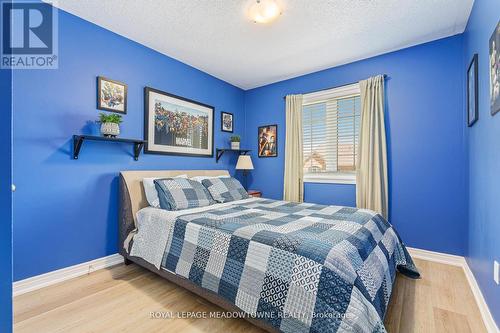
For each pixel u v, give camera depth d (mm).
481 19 1753
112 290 1917
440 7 2031
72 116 2127
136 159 2637
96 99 2283
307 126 3523
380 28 2348
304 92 3514
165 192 2309
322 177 3344
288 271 1261
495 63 1416
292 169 3529
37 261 1933
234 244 1524
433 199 2559
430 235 2572
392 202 2787
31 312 1611
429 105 2584
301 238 1377
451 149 2467
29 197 1894
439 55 2531
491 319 1469
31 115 1899
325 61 3084
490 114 1535
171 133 2998
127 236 2332
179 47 2752
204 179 2877
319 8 2045
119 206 2436
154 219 2115
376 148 2799
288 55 2930
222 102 3771
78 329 1448
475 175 1978
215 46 2719
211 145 3566
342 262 1180
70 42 2113
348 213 2119
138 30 2398
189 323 1514
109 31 2389
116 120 2236
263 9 2047
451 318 1564
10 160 668
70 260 2125
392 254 1847
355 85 3059
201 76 3410
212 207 2447
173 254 1843
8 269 668
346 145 3178
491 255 1512
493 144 1484
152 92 2770
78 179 2180
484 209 1687
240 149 3914
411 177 2680
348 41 2598
